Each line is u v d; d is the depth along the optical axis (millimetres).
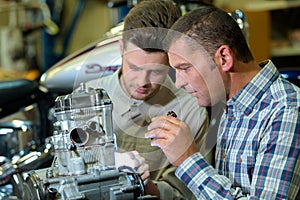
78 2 4418
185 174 1387
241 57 1433
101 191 1239
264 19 3104
